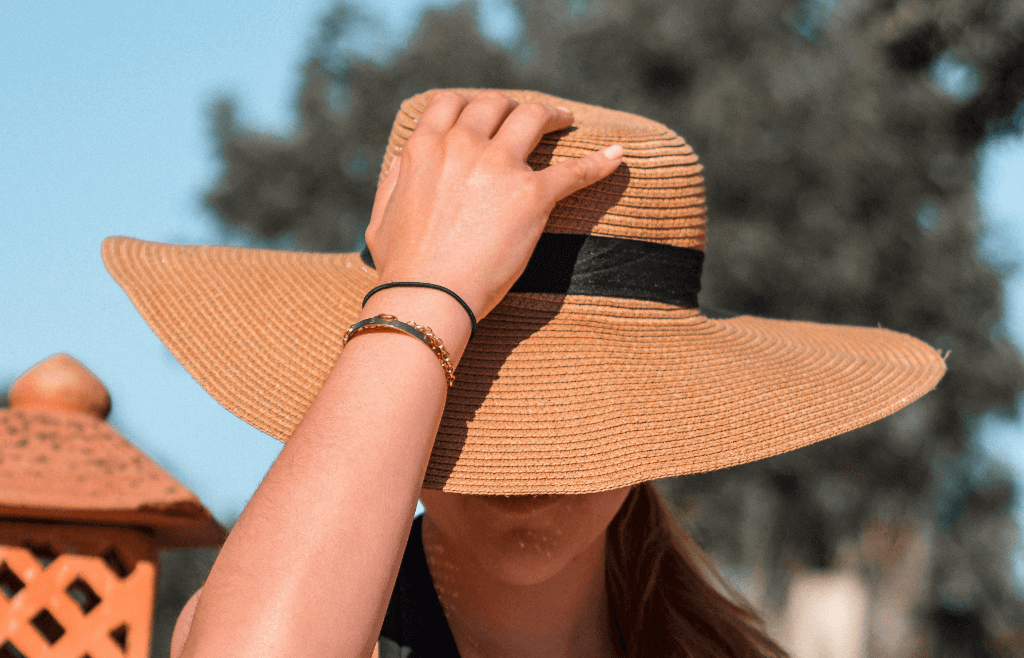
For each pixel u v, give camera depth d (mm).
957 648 20516
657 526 1724
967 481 19125
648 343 1431
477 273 1173
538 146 1390
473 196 1216
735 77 15820
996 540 19625
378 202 1322
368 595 973
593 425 1289
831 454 14844
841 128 15148
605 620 1650
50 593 1503
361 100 18250
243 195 18484
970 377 15562
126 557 1556
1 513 1462
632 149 1443
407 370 1078
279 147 18375
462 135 1263
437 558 1513
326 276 1569
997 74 12422
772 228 15070
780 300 14719
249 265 1626
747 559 14859
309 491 991
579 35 17047
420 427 1060
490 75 17438
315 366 1380
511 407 1298
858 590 15391
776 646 1846
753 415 1372
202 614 945
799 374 1519
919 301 15047
